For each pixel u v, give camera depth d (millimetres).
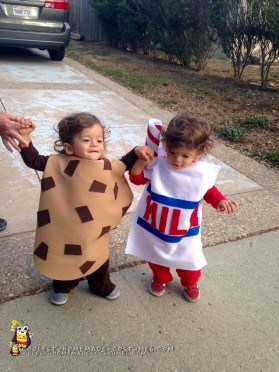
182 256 1334
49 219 1206
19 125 1228
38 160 1237
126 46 6887
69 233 1204
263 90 4625
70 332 1260
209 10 5012
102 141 1203
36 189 2014
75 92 3721
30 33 4484
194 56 5664
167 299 1445
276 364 1231
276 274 1625
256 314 1415
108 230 1266
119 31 6664
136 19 6102
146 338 1271
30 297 1366
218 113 3594
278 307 1457
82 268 1248
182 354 1229
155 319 1349
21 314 1299
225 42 5043
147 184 1355
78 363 1164
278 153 2715
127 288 1469
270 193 2262
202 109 3674
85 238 1205
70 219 1194
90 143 1174
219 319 1378
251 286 1546
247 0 4633
